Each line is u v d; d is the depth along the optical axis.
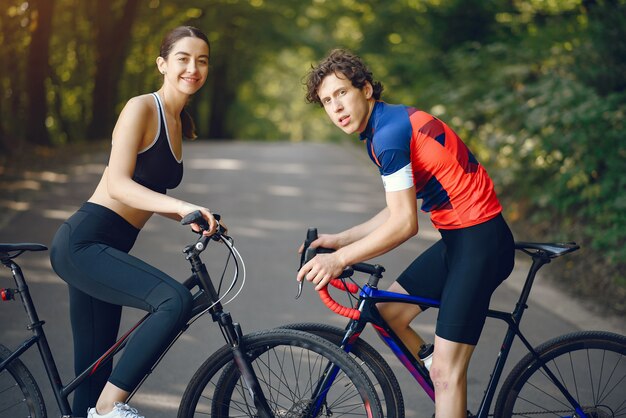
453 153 2.80
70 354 4.32
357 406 3.10
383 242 2.75
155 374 4.08
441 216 2.88
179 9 24.44
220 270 6.29
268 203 9.68
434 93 10.95
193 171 12.76
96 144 17.84
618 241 6.70
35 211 8.39
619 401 3.09
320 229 8.13
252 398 2.89
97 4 20.22
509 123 8.82
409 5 15.04
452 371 2.85
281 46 31.84
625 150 7.38
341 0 23.25
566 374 3.10
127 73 26.25
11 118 16.34
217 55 31.98
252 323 4.95
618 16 7.90
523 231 8.20
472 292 2.81
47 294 5.43
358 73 2.79
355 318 2.95
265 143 23.22
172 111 3.03
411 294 3.04
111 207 2.96
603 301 5.65
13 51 15.67
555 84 7.96
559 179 7.74
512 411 3.12
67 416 3.01
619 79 7.84
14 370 3.02
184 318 2.81
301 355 3.12
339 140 38.00
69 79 22.30
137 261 2.88
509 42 10.86
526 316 5.23
